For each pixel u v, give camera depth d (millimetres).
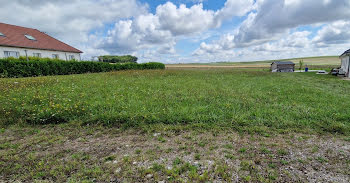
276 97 5043
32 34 19469
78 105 3834
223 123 3055
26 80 8109
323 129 2822
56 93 5258
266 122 3078
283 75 14492
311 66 33688
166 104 4195
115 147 2354
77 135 2727
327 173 1766
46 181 1665
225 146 2332
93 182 1646
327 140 2488
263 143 2400
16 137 2668
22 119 3281
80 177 1726
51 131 2879
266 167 1872
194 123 3080
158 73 13672
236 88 6770
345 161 1972
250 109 3807
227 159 2027
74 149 2301
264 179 1671
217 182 1637
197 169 1835
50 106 3684
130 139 2588
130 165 1928
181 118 3215
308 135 2646
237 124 3020
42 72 12766
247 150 2227
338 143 2400
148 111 3600
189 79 10070
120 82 8164
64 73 14562
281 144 2381
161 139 2555
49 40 20844
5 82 7242
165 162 1977
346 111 3607
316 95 5371
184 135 2680
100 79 9312
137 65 23781
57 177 1726
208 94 5469
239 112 3576
